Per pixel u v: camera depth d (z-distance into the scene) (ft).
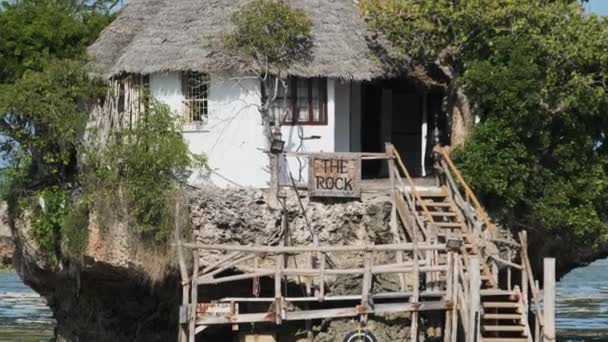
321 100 243.81
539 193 240.12
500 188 233.96
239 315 213.87
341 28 245.45
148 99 241.14
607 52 231.09
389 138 267.18
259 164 239.71
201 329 215.31
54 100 242.99
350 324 217.15
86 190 236.84
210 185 237.86
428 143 265.95
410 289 221.66
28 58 261.44
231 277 215.10
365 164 267.18
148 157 230.07
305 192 231.91
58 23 266.36
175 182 232.32
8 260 277.85
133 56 242.78
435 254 216.13
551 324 212.23
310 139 242.78
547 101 234.17
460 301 212.43
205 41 239.91
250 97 239.30
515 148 235.20
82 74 247.50
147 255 227.61
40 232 248.52
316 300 215.10
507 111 233.96
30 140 245.86
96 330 260.01
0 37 262.26
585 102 233.35
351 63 240.53
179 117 238.27
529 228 241.35
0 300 414.62
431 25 239.30
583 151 241.14
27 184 253.03
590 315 367.45
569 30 231.91
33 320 352.28
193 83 242.99
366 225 229.45
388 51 246.68
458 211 226.99
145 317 256.52
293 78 242.17
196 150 242.37
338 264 226.38
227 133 240.53
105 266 235.61
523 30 235.61
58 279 259.60
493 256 220.64
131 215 228.02
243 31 235.81
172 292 245.86
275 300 213.46
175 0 252.42
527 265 221.25
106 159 233.96
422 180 245.65
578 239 244.22
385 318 216.74
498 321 219.20
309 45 240.53
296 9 240.12
